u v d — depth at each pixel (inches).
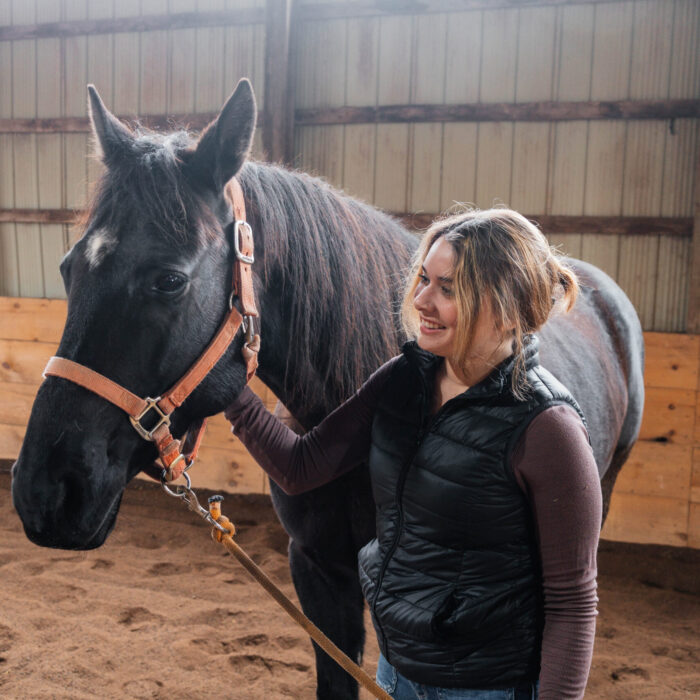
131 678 82.2
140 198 39.9
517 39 133.3
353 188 147.6
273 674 85.0
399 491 37.1
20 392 155.6
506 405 33.9
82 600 101.8
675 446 122.3
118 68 157.9
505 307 33.0
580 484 32.8
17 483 38.9
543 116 132.9
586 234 134.6
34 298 155.7
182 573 114.0
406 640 36.5
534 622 35.4
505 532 34.5
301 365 49.8
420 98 140.7
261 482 142.4
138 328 39.4
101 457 39.8
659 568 120.0
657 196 129.8
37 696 77.7
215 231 41.9
